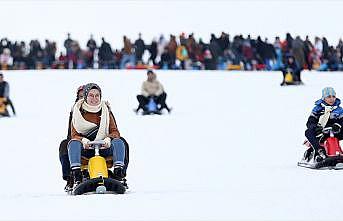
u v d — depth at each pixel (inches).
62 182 1135.6
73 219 749.3
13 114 2480.3
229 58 4643.2
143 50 4694.9
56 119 2313.0
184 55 4645.7
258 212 773.3
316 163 1186.6
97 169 935.7
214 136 1802.4
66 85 3385.8
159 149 1565.0
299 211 771.4
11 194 1007.0
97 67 4694.9
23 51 4658.0
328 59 4603.8
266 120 2134.6
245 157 1409.9
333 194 877.2
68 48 4685.0
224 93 3090.6
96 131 981.2
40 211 804.6
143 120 2253.9
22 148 1626.5
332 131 1218.0
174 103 2819.9
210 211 785.6
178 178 1134.4
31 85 3403.1
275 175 1122.7
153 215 765.9
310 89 3100.4
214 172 1196.5
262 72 4261.8
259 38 4621.1
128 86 3341.5
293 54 4146.2
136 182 1097.4
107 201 859.4
